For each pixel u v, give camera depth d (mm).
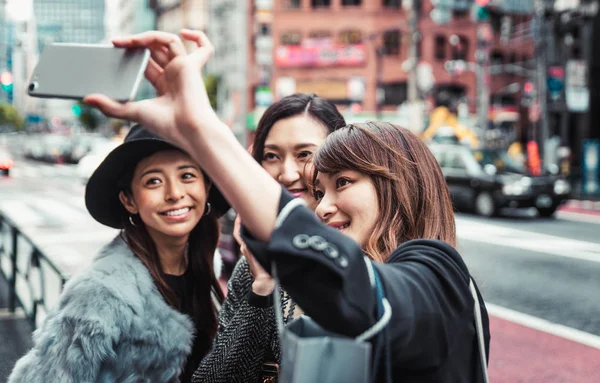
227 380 1628
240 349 1609
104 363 1669
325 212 1238
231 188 856
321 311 848
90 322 1637
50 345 1679
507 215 15023
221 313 1804
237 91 41562
